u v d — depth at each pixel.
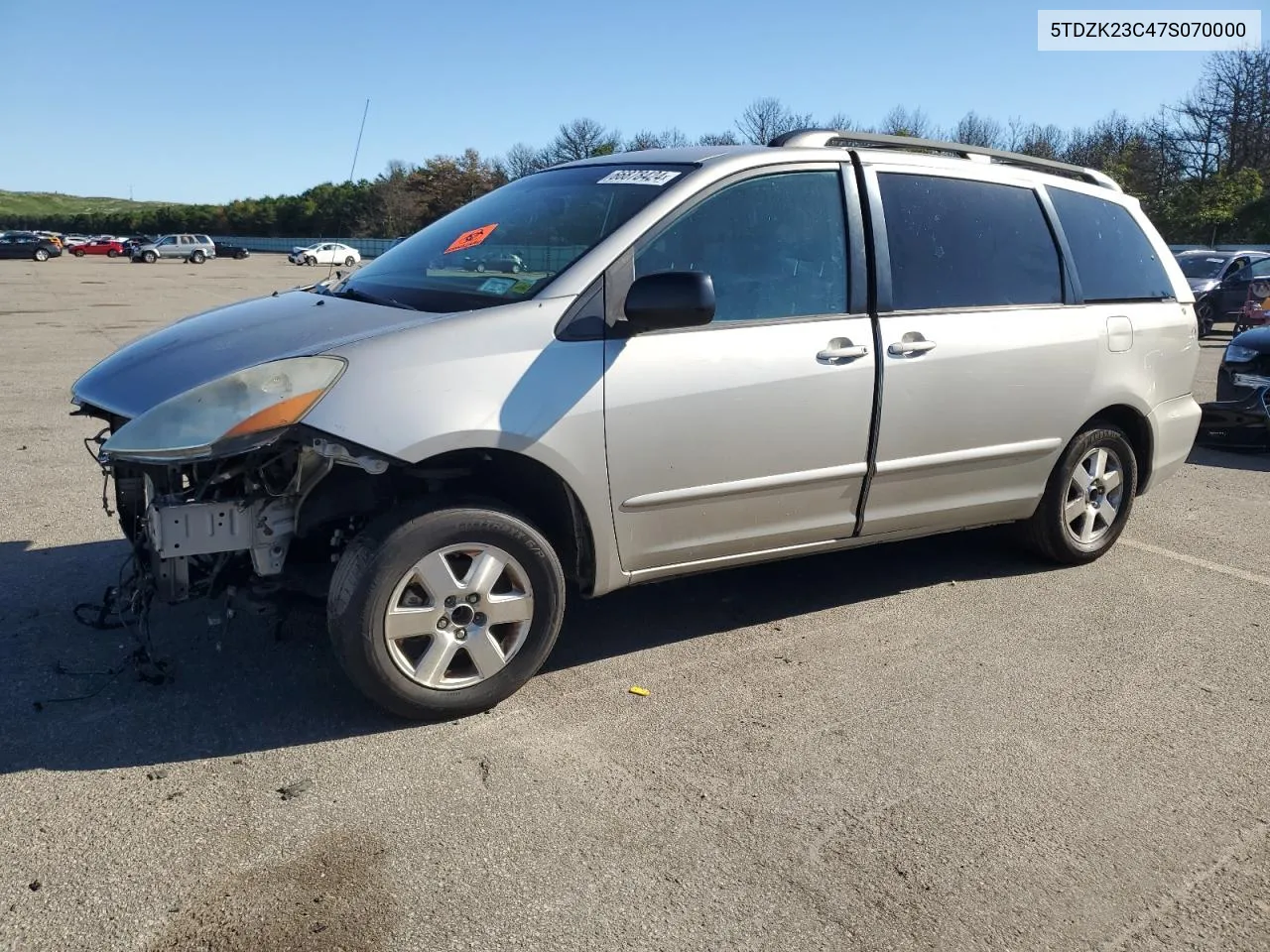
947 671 3.91
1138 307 5.00
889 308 4.07
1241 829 2.93
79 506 5.71
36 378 10.88
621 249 3.48
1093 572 5.10
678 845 2.77
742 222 3.77
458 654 3.42
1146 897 2.62
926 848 2.79
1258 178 36.84
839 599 4.63
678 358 3.53
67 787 2.93
